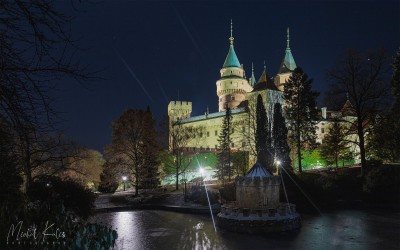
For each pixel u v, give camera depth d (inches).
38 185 1007.0
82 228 382.3
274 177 1615.4
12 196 470.9
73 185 1124.5
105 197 2659.9
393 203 1924.2
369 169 2332.7
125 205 2352.4
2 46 286.4
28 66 296.2
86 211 1138.7
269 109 4099.4
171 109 5959.6
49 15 290.2
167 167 3420.3
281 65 5236.2
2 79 292.8
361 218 1643.7
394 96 2322.8
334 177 2332.7
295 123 3014.3
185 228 1588.3
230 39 5792.3
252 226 1437.0
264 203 1579.7
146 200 2461.9
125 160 2819.9
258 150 2886.3
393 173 2074.3
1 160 428.8
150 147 2866.6
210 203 2196.1
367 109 2281.0
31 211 455.5
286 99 3102.9
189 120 5388.8
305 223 1595.7
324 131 4237.2
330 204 2084.2
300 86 2994.6
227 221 1519.4
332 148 3002.0
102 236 375.2
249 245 1241.4
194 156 3705.7
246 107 4183.1
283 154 2854.3
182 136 3432.6
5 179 469.7
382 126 2309.3
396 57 2370.8
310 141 3014.3
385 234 1315.2
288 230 1446.9
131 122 2795.3
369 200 2030.0
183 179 3075.8
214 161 3693.4
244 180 1604.3
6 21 282.2
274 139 2901.1
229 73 5639.8
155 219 1866.4
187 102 6058.1
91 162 3009.4
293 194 2137.1
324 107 4303.6
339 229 1430.9
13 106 302.2
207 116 5118.1
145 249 1224.2
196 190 2391.7
